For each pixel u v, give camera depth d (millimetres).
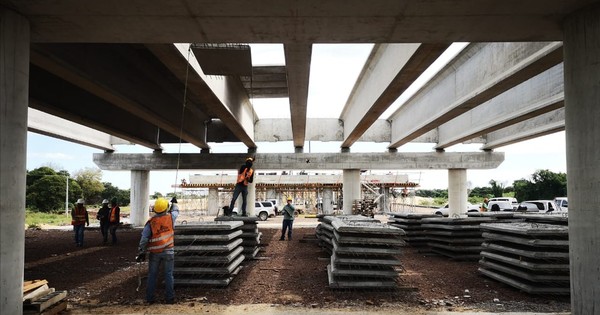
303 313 7387
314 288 9273
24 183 6770
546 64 11750
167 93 19281
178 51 10883
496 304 8047
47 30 7566
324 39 8266
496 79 13641
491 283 9836
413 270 11500
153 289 8164
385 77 14828
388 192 54500
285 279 10250
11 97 6559
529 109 17281
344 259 8867
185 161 31141
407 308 7715
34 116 21359
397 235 9164
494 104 20891
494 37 8055
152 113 17391
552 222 12633
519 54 12250
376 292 8836
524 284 8758
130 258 14266
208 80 14430
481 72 14836
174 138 30688
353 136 27062
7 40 6582
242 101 22578
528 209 29266
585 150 6730
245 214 14125
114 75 13492
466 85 16188
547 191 45781
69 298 8547
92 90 13227
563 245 8625
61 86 15992
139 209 31875
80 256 14789
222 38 8148
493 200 35562
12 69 6617
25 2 6523
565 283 8672
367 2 6695
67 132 24828
